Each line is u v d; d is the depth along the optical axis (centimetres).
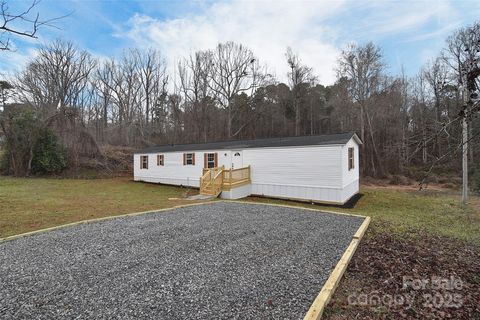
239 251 464
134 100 3416
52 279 351
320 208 1080
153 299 301
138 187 1697
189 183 1694
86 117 3048
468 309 308
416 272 409
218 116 3269
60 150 2103
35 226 627
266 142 1482
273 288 330
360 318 281
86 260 418
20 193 1217
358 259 455
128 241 516
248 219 720
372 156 2512
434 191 1659
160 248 476
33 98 2381
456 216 941
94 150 2377
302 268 393
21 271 376
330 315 284
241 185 1332
